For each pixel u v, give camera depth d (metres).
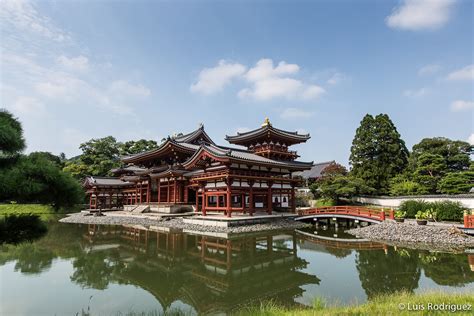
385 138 53.59
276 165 34.91
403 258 18.38
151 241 25.19
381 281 13.98
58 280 14.42
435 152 48.59
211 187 33.69
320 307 9.11
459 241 21.41
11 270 16.27
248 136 42.78
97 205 54.47
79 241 25.78
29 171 6.99
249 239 25.88
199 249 21.84
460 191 35.28
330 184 48.94
